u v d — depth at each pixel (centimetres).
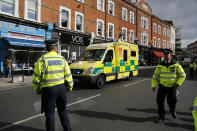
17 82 965
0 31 1105
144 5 2997
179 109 490
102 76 816
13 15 1209
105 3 2047
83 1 1756
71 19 1639
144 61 3027
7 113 443
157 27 3494
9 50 1198
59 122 383
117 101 568
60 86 289
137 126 359
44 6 1394
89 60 836
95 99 593
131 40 2655
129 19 2569
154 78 405
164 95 389
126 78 1104
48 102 280
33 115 429
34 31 1314
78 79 753
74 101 563
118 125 363
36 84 274
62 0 1541
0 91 748
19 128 347
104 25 2064
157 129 345
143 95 662
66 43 1564
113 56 906
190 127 357
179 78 370
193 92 753
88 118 405
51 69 283
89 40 1797
